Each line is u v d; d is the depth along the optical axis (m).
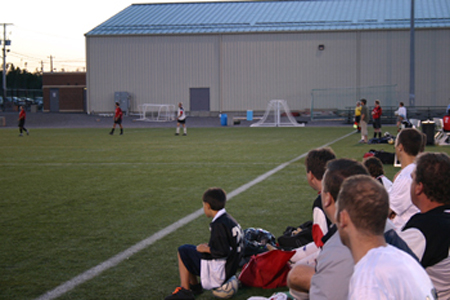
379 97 43.62
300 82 45.06
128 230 6.36
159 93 47.19
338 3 49.50
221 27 46.72
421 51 42.75
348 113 38.62
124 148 17.91
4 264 5.05
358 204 1.90
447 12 44.19
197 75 46.53
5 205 8.01
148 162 13.60
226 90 46.25
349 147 17.23
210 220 6.85
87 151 16.84
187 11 50.72
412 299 1.85
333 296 2.41
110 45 47.34
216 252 4.09
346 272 2.40
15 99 68.56
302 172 11.39
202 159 14.19
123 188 9.53
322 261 2.50
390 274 1.85
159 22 48.75
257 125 36.12
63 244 5.75
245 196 8.55
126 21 49.53
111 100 47.72
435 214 2.95
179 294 4.00
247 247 4.86
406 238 2.94
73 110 57.56
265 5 50.59
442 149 15.84
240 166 12.56
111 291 4.30
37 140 22.08
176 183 10.05
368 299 1.81
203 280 4.15
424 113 42.78
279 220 6.77
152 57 46.97
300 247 4.76
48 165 13.12
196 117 45.94
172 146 18.61
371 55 43.59
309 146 18.00
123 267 4.92
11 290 4.33
